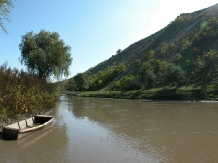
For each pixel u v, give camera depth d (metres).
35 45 33.22
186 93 35.47
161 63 52.47
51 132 13.70
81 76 84.12
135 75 62.84
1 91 14.53
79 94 71.25
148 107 27.12
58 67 32.31
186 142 10.88
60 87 36.44
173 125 15.12
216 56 41.47
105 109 26.62
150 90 44.50
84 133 13.36
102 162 8.37
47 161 8.53
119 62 102.81
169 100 36.03
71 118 19.77
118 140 11.55
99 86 79.25
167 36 77.50
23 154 9.38
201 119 17.05
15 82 17.53
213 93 32.88
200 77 39.59
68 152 9.62
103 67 119.12
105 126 15.48
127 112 23.00
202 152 9.29
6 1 11.12
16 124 13.67
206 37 51.00
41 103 20.91
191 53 50.69
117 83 60.88
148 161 8.36
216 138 11.48
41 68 32.12
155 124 15.73
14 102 14.98
